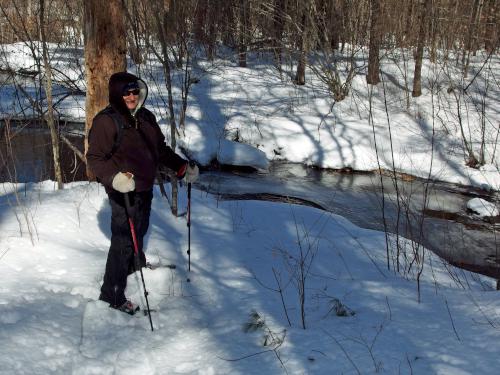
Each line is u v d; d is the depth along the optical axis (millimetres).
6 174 8922
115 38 6125
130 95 3559
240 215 6125
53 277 3922
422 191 10180
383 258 5395
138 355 3211
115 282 3660
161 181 6137
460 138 12430
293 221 6191
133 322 3609
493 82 15516
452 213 8992
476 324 3404
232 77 16016
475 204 9070
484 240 7758
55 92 13969
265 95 14984
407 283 4465
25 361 2887
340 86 14352
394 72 16406
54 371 2916
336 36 16281
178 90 14375
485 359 2926
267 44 16500
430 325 3428
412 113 13727
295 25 14539
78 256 4289
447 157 11672
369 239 5961
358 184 10617
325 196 9711
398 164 11492
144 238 5035
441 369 2848
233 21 16469
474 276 5262
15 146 10773
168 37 11820
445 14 14945
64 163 10109
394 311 3715
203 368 3072
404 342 3197
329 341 3244
